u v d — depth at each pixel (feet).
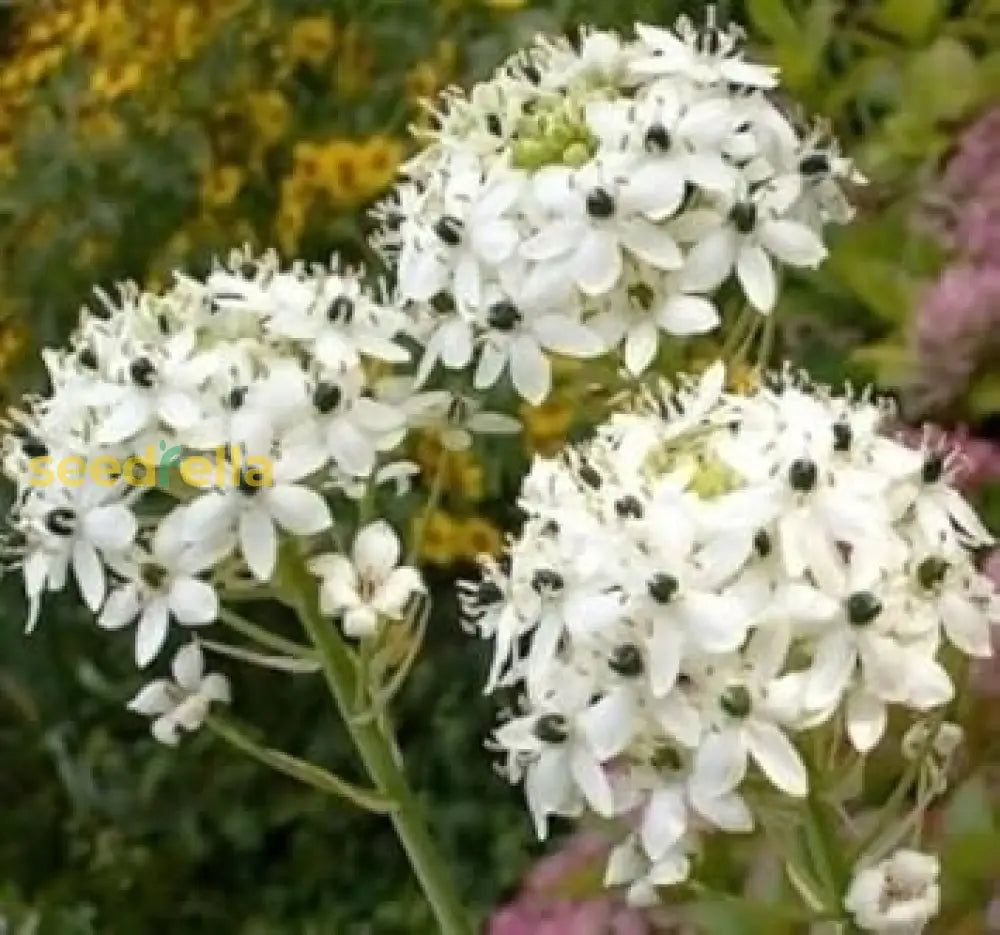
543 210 1.23
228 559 1.18
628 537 1.03
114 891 2.51
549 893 1.67
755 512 1.02
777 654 1.01
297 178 2.49
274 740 2.49
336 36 2.60
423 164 1.32
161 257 2.58
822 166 1.30
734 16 2.38
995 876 1.52
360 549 1.18
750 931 1.49
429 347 1.25
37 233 2.67
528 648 1.19
